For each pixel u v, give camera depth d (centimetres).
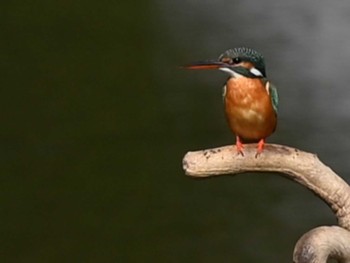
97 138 1895
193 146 1814
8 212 1583
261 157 376
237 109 480
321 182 372
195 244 1426
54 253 1455
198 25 2734
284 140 1766
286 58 2336
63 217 1562
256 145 379
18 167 1756
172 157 1772
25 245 1477
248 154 376
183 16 2844
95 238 1486
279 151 374
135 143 1847
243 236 1430
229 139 1838
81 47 2684
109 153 1808
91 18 2953
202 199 1561
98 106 2141
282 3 2808
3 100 2228
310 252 342
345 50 2364
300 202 1506
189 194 1591
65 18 2966
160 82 2256
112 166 1744
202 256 1397
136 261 1405
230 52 487
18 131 1967
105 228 1516
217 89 2123
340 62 2266
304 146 1731
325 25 2569
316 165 373
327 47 2394
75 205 1598
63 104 2180
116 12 2980
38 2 3141
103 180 1689
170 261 1391
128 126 1962
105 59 2556
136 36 2728
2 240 1492
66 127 1988
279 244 1401
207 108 2017
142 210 1556
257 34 2581
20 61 2570
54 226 1534
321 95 2022
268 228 1444
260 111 477
